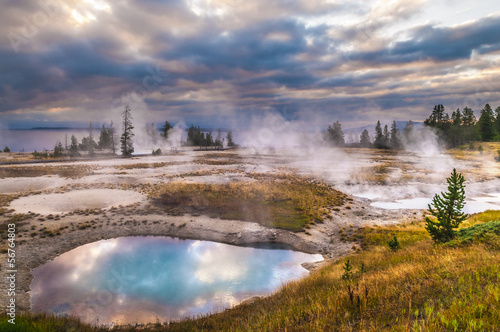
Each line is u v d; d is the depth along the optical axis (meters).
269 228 22.89
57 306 11.51
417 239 17.16
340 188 41.06
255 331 6.86
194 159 78.56
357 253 17.61
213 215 25.89
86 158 76.62
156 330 9.18
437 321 4.18
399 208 30.67
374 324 5.20
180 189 36.34
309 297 8.56
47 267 15.64
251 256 17.97
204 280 14.21
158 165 62.84
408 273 7.84
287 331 6.09
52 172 49.56
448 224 12.48
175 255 17.70
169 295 12.55
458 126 108.19
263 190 36.12
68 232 20.84
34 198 30.89
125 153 85.06
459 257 8.21
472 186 41.50
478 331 3.81
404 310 5.20
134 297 12.31
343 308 6.44
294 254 18.52
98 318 10.59
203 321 9.37
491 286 5.18
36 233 20.03
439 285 6.26
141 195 33.38
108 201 30.28
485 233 10.57
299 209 28.28
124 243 19.75
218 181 44.12
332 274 11.86
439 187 41.09
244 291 13.07
